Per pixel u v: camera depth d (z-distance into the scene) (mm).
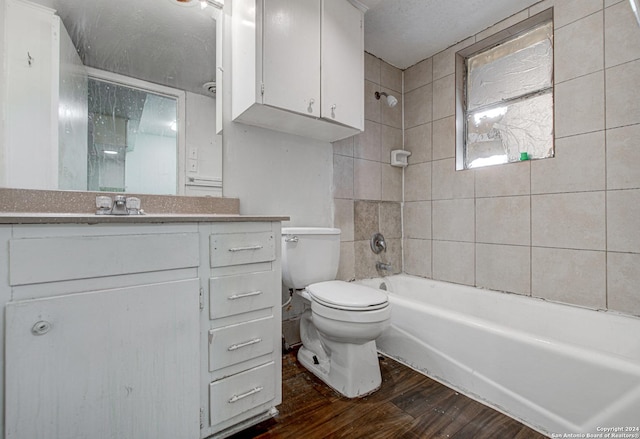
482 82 2127
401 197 2518
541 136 1828
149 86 1415
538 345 1157
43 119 1171
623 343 1355
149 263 903
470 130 2193
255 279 1132
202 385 1003
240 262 1094
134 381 872
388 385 1451
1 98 1098
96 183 1270
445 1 1766
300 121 1641
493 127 2064
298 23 1498
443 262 2219
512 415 1219
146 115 1403
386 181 2406
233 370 1069
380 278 2309
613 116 1468
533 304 1677
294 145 1895
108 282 841
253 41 1385
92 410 809
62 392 770
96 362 815
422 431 1134
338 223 2109
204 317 1012
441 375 1483
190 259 981
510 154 1974
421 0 1756
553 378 1116
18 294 724
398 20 1924
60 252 771
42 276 749
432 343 1526
